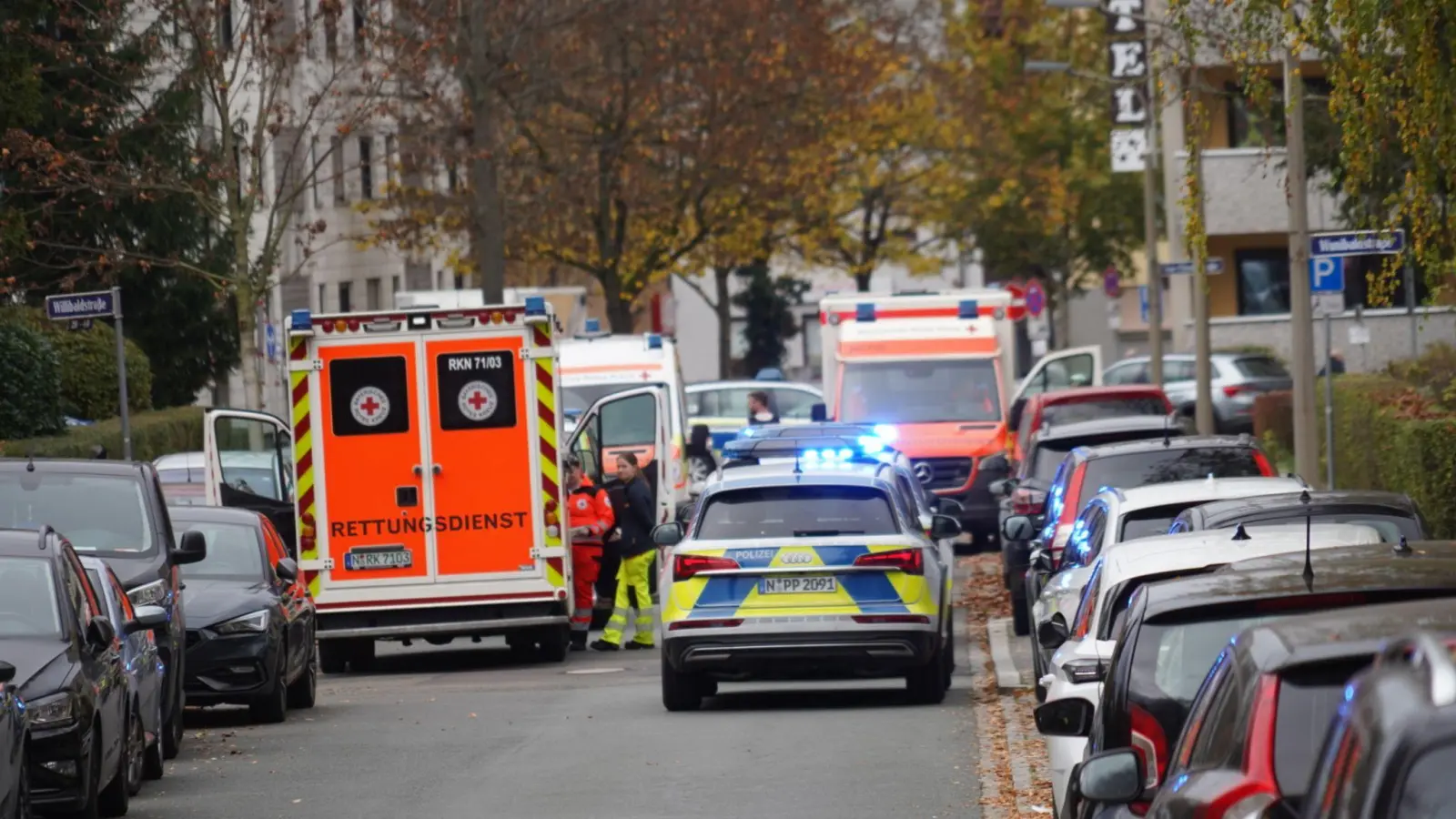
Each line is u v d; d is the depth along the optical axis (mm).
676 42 154500
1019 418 104625
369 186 168250
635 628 81250
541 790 41219
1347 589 22609
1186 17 57969
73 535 49125
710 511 52875
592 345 100562
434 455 69125
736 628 51375
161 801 41406
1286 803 14797
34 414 91750
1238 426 153375
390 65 105438
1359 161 49406
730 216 165000
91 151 111938
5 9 99062
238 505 76688
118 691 38688
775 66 158875
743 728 49688
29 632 36844
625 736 48938
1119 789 19125
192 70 102375
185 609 53938
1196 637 23703
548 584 69250
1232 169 159000
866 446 74562
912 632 51219
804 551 51500
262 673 53875
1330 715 15875
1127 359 165125
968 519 104062
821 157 173500
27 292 115812
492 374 69250
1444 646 12352
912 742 46281
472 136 126500
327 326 69250
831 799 38906
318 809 39844
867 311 107250
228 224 118750
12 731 30047
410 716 55562
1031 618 53875
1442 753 11766
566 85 153500
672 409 98625
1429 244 48500
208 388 136625
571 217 158750
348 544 69250
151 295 127438
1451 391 71938
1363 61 47906
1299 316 78375
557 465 69250
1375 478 76500
